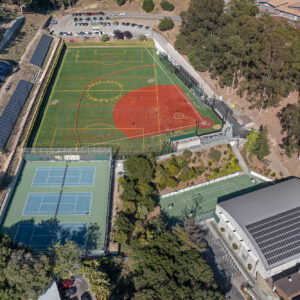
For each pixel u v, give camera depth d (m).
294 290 79.75
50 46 184.38
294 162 115.56
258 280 85.19
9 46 167.88
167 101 148.62
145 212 93.56
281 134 124.94
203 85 156.00
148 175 102.19
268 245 83.44
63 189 103.75
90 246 88.06
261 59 130.25
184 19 178.12
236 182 113.19
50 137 125.69
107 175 109.06
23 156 111.94
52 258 79.50
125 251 85.81
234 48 136.12
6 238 75.38
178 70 166.25
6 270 68.12
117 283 81.19
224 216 94.94
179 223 96.75
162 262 78.00
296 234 86.12
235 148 121.19
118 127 132.62
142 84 160.38
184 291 72.94
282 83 127.06
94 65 174.62
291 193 96.94
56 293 74.25
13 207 97.69
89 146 121.94
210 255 92.06
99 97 150.12
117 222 88.88
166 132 130.25
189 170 111.44
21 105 135.12
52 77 161.62
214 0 161.00
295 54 127.44
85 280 80.62
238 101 143.25
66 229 92.19
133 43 191.88
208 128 131.88
